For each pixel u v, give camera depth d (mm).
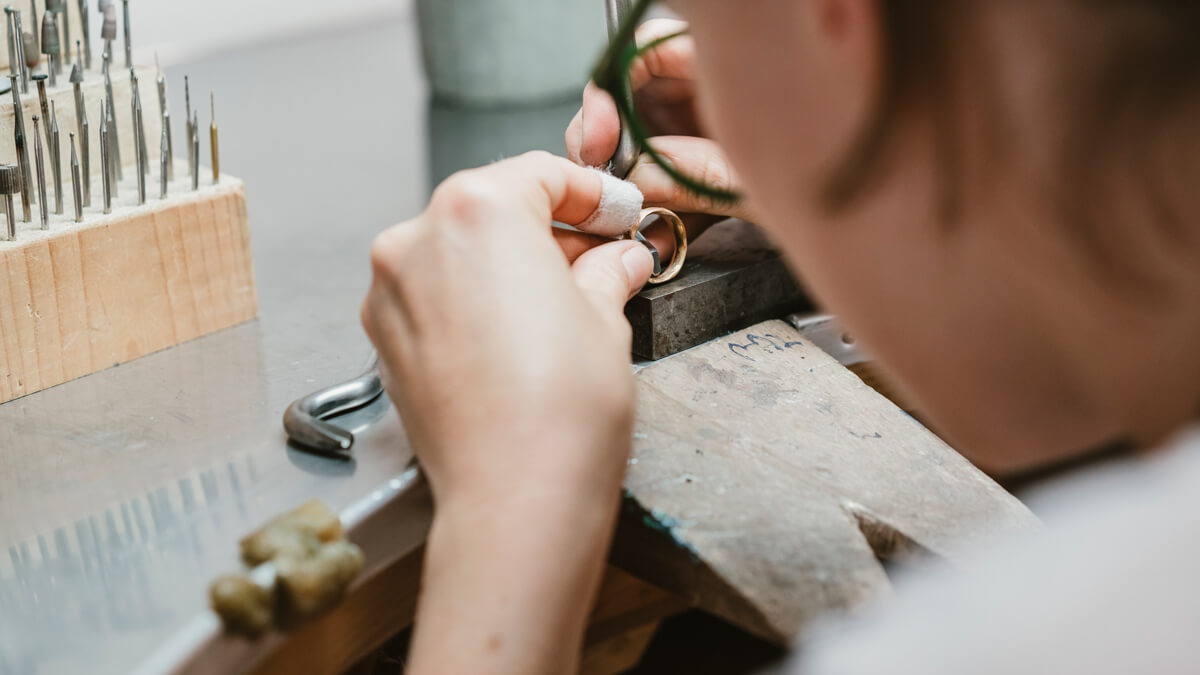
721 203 630
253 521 488
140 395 631
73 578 453
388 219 1062
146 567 459
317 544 437
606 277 557
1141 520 221
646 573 498
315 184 1202
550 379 419
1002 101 238
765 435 555
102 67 729
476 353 431
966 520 501
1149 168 234
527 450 407
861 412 585
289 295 805
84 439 579
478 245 458
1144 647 200
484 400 421
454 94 1602
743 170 316
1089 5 223
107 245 646
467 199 471
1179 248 243
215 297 717
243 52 1988
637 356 632
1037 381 290
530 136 1450
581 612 409
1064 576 218
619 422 435
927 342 299
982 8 234
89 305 646
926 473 535
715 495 496
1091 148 233
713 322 653
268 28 2127
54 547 478
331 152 1354
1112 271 248
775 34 280
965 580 234
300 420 545
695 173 641
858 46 254
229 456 551
